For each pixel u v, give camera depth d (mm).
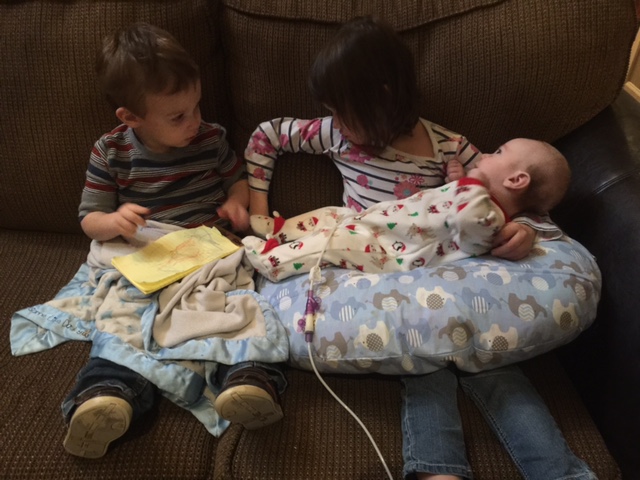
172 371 868
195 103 970
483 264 926
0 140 1129
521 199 1015
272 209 1180
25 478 789
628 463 885
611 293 915
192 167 1084
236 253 1026
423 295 876
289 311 934
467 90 1050
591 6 994
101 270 1029
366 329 864
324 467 809
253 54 1068
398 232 983
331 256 981
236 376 841
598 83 1034
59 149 1124
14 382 898
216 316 921
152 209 1079
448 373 909
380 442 840
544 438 811
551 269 900
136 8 1047
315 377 942
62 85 1078
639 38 2111
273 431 853
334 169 1153
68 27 1054
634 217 897
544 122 1074
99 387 810
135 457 814
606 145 1028
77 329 974
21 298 1067
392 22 1036
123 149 1055
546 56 1008
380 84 950
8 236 1234
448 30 1027
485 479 806
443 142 1077
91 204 1054
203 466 836
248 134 1159
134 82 915
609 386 903
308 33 1041
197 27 1065
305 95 1093
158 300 961
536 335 859
